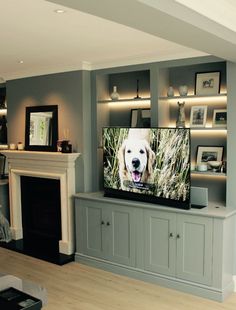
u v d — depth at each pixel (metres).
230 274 3.94
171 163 4.02
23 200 5.75
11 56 4.32
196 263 3.89
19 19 2.86
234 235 3.96
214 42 2.77
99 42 3.66
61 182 5.03
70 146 4.96
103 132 4.69
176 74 4.54
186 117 4.48
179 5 2.15
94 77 4.93
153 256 4.21
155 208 4.11
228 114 3.89
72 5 1.90
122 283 4.25
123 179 4.52
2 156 6.30
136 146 4.34
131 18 2.14
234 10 2.75
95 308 3.68
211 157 4.30
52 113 5.21
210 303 3.74
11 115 5.80
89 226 4.77
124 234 4.43
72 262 4.93
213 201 4.30
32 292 1.97
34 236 5.72
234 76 3.81
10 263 4.89
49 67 5.05
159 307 3.68
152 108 4.44
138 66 4.52
